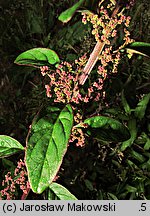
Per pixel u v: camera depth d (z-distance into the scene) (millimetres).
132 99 367
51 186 206
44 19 424
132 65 375
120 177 328
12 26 436
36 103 359
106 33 166
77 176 331
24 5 429
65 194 205
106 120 183
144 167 329
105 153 329
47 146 152
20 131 359
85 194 327
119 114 323
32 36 430
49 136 154
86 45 356
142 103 335
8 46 416
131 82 375
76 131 187
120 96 348
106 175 335
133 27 385
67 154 332
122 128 181
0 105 370
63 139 152
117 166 341
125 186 322
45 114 161
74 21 366
